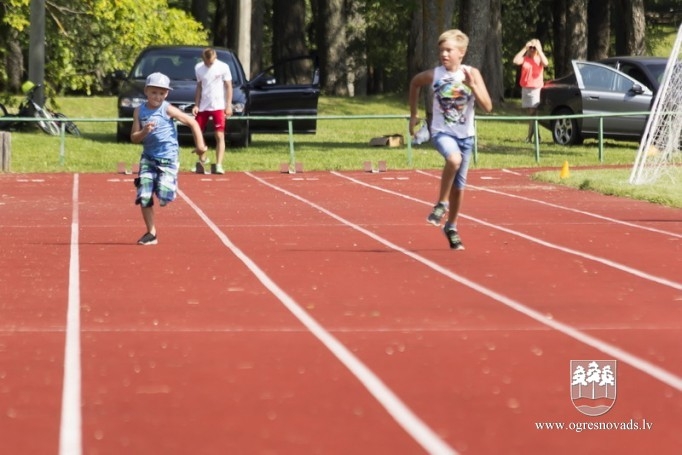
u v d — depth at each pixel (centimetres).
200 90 4969
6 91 8594
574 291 2197
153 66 6131
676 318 1933
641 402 1387
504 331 1816
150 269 2430
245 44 7481
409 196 4106
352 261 2562
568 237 3002
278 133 6600
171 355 1630
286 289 2195
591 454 1188
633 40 10656
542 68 6500
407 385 1466
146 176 2805
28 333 1772
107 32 8144
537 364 1588
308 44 16950
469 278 2341
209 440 1227
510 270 2448
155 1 8150
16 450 1189
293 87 6538
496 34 10631
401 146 6312
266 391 1430
